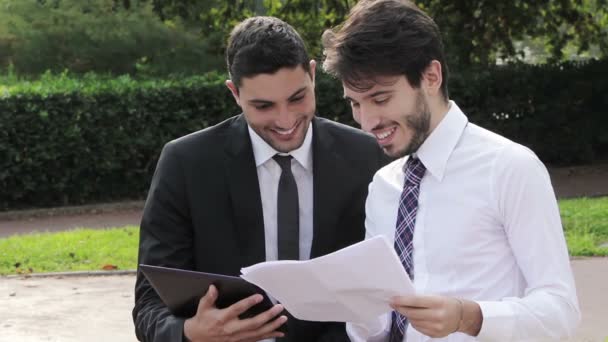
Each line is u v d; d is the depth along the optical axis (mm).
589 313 6770
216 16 17156
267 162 3346
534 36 17578
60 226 12312
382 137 2738
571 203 11578
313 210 3361
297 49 3059
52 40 19938
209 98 14062
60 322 7086
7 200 13430
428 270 2781
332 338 3297
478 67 15945
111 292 8055
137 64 19406
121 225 12203
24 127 13094
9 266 9172
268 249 3354
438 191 2793
